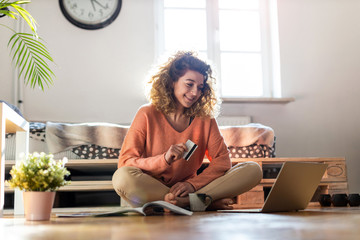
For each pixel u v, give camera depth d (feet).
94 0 12.84
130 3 13.12
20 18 12.38
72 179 11.73
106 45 12.82
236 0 14.30
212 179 6.21
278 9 13.71
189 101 6.28
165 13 13.93
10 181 4.52
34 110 12.22
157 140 6.37
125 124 12.46
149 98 6.79
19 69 12.22
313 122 13.32
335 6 13.80
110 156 8.80
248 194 8.14
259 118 13.15
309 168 5.25
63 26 12.66
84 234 2.84
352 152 13.28
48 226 3.67
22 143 7.03
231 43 14.15
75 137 8.69
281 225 3.33
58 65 12.50
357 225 3.21
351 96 13.48
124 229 3.16
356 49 13.69
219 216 4.56
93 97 12.57
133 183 5.76
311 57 13.56
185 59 6.33
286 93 13.37
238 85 14.01
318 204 8.18
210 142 6.62
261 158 8.58
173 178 6.31
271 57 14.14
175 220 4.05
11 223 4.17
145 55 12.98
